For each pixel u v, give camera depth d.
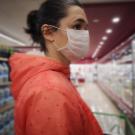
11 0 4.43
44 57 0.89
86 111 0.86
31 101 0.72
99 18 6.79
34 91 0.73
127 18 6.88
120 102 8.13
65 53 0.98
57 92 0.72
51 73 0.82
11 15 5.57
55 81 0.77
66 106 0.71
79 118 0.76
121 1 5.20
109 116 3.10
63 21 0.94
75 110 0.74
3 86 3.69
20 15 5.48
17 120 0.80
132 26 8.28
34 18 1.03
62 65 0.91
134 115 5.73
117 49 10.51
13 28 7.09
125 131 2.72
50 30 0.95
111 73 12.09
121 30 9.16
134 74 6.14
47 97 0.70
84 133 0.82
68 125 0.70
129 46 6.88
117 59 10.16
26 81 0.83
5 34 8.34
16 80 0.87
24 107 0.74
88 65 26.14
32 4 4.24
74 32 0.96
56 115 0.68
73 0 0.98
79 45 0.99
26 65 0.86
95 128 0.89
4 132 3.67
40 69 0.83
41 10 0.97
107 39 12.01
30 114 0.70
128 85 6.81
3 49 3.75
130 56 6.64
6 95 3.75
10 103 3.91
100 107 9.41
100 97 13.02
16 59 0.92
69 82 0.90
